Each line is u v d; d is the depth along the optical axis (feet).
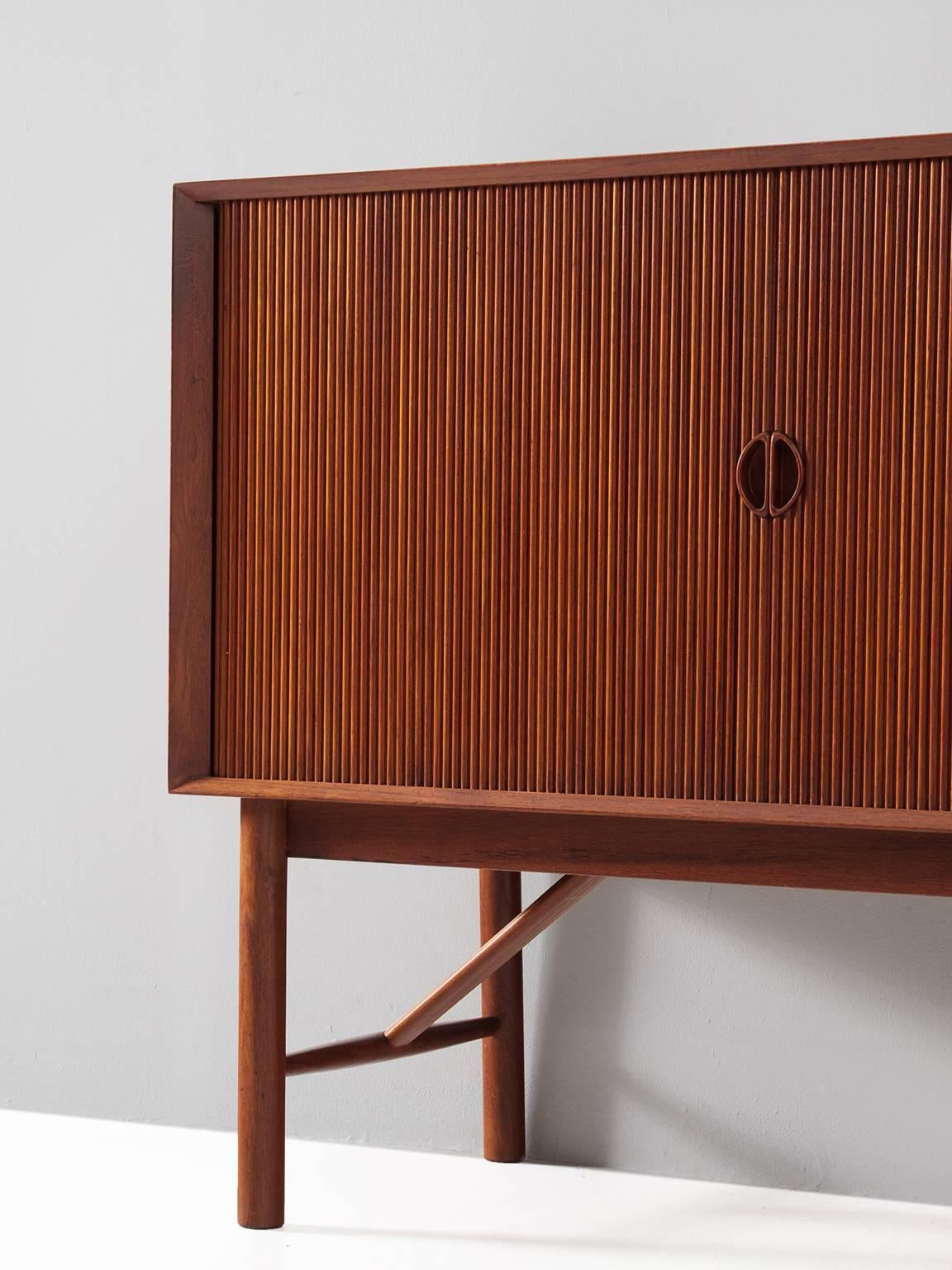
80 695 6.71
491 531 4.68
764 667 4.43
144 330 6.59
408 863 5.04
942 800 4.29
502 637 4.67
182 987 6.62
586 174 4.55
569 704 4.61
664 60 6.04
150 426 6.59
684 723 4.50
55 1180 5.86
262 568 4.92
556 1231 5.38
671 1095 6.13
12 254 6.76
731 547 4.46
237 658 4.96
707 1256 5.14
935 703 4.30
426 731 4.75
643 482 4.53
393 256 4.77
